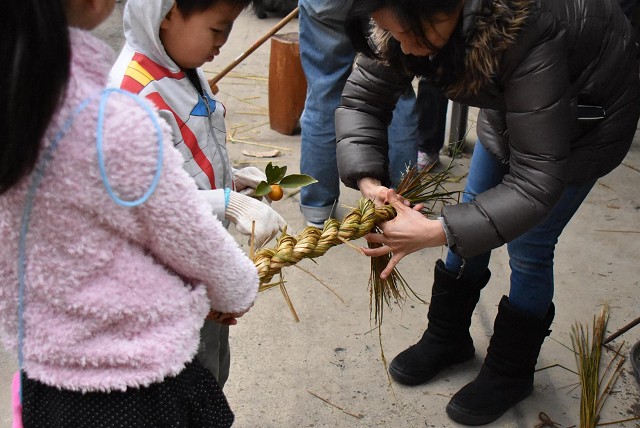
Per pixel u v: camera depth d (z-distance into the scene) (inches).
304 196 125.9
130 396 45.5
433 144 147.1
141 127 39.4
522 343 86.1
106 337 43.8
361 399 92.1
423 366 93.7
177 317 45.5
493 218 63.2
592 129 71.1
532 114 60.9
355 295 111.5
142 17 57.6
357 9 59.2
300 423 88.2
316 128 118.0
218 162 65.7
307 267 117.9
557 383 95.5
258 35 245.4
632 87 71.1
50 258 41.0
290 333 103.1
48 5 35.1
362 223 64.7
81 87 38.9
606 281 115.6
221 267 45.9
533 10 58.5
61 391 45.5
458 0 55.6
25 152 37.1
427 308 109.0
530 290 83.3
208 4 56.2
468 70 60.2
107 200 40.1
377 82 74.5
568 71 62.6
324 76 114.3
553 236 80.1
